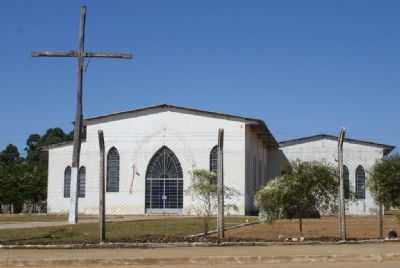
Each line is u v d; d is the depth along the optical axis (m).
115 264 16.70
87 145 57.28
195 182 33.31
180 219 40.16
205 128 56.12
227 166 54.94
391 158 24.73
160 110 57.00
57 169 60.59
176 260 16.84
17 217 46.75
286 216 24.44
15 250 19.44
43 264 16.70
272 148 70.31
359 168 64.88
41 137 115.56
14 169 79.31
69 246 20.17
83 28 33.38
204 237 22.97
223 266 16.27
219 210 21.53
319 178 23.59
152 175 56.62
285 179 23.94
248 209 56.19
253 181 60.00
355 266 15.91
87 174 57.03
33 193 75.00
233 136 55.34
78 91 33.03
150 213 56.00
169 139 56.47
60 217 46.41
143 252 18.38
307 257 17.11
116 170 56.91
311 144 68.31
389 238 22.67
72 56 33.16
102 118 57.34
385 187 24.22
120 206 56.38
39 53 33.00
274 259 17.00
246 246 20.09
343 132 21.86
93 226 29.38
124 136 57.09
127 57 33.56
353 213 62.66
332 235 25.39
